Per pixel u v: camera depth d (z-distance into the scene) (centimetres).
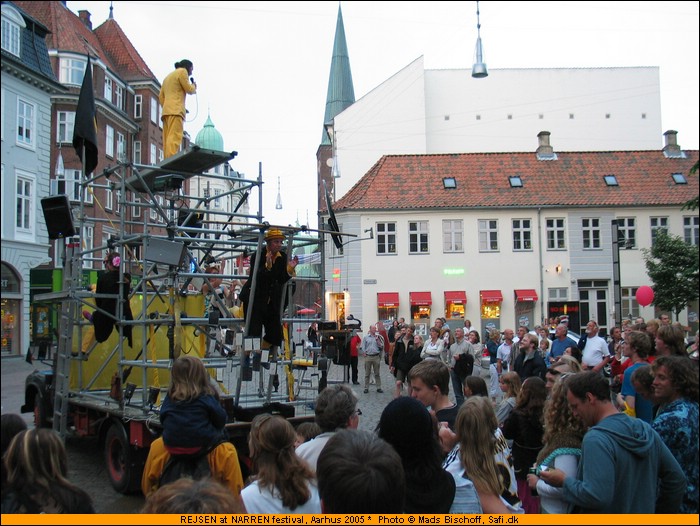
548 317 2747
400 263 3425
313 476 382
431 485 324
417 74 4509
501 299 3406
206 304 969
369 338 1798
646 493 360
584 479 356
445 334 1541
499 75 4906
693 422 400
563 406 427
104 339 884
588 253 3459
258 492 371
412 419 330
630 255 3453
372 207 3434
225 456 458
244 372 752
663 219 3478
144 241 777
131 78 3428
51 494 309
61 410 889
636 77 4938
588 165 3747
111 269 905
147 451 779
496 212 3472
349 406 466
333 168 3788
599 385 379
